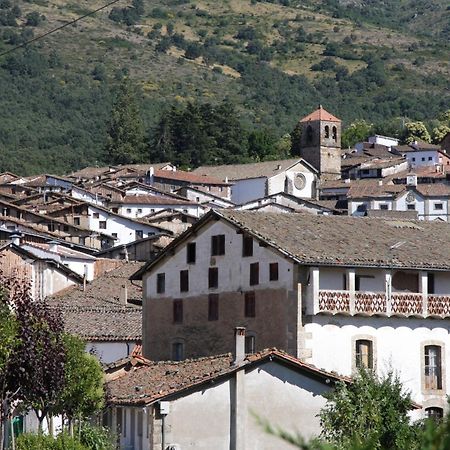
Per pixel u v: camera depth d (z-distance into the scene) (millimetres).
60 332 87812
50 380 84625
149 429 94250
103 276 160875
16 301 83812
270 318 111938
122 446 99500
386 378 98500
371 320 111375
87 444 89062
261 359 95125
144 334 126125
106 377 109250
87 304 147375
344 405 87500
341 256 111500
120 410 101375
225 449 94688
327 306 109312
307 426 95250
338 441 84562
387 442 85438
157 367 104688
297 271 109375
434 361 113438
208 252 119812
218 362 99562
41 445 79688
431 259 114938
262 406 95188
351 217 122625
